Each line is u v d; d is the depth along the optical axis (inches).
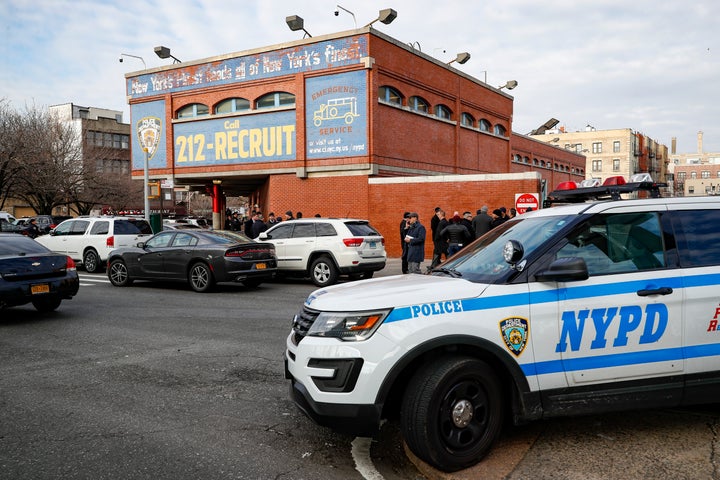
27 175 1406.3
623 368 139.7
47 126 1493.6
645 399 141.6
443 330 131.6
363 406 132.0
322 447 154.1
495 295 137.0
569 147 3597.4
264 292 489.7
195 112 957.2
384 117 815.7
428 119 928.3
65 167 1504.7
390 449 152.8
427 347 130.6
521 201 673.6
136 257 521.0
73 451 152.0
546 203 223.9
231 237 502.0
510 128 1238.3
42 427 170.1
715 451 136.9
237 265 478.9
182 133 964.0
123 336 302.0
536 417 137.6
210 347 273.6
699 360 143.2
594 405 139.7
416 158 895.7
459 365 131.9
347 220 542.9
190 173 960.3
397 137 846.5
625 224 148.9
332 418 135.3
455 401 133.3
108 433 164.7
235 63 897.5
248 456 148.2
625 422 158.9
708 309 143.7
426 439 129.7
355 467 141.5
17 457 148.5
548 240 144.6
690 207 152.6
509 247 140.6
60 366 241.4
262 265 498.0
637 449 139.9
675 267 145.4
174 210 2723.9
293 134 852.0
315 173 839.7
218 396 198.4
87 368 237.8
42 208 1584.6
